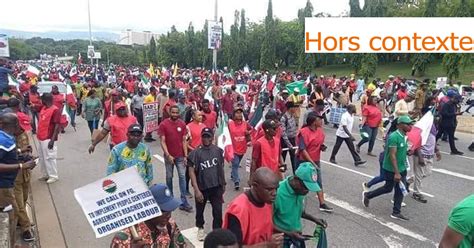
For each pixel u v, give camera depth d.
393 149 6.90
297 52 59.81
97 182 3.32
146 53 87.12
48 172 9.20
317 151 7.34
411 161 8.98
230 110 15.23
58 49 151.00
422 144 7.75
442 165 10.91
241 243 3.27
